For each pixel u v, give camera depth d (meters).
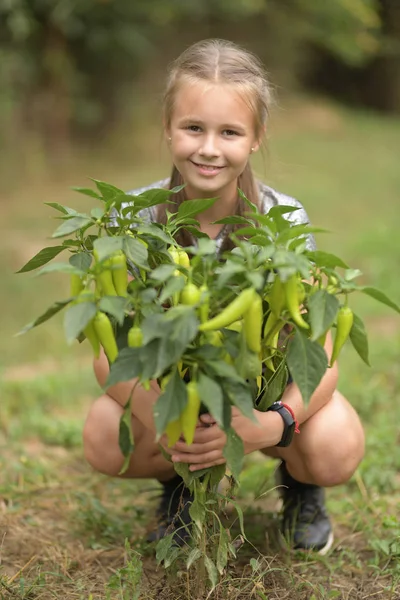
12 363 4.96
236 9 12.52
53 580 2.54
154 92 13.16
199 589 2.25
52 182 10.48
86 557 2.69
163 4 11.24
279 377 2.15
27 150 10.48
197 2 11.74
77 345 5.30
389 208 9.51
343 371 4.37
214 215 2.67
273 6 14.31
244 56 2.54
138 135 12.64
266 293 2.02
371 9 14.83
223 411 1.93
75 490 3.24
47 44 10.79
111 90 12.12
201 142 2.46
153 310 1.93
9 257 7.07
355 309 5.68
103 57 11.62
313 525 2.72
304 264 1.83
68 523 2.95
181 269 1.92
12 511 3.02
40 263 2.10
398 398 4.11
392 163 12.44
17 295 6.12
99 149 11.88
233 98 2.43
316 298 1.88
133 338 1.91
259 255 1.87
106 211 2.02
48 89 11.03
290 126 14.72
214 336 1.95
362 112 17.02
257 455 3.59
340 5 13.88
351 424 2.56
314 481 2.62
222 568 2.15
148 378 1.83
